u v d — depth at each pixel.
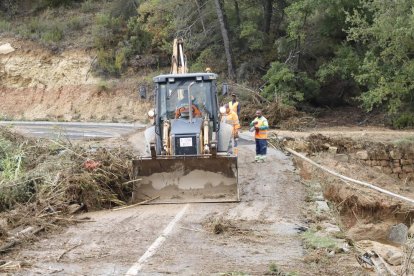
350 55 32.75
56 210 12.98
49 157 16.44
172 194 14.34
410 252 10.10
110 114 38.44
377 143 23.95
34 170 14.94
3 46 43.38
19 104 41.22
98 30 42.84
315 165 20.17
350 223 18.45
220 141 16.02
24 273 8.66
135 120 37.31
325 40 35.47
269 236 11.02
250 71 37.03
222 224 11.39
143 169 14.36
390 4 25.23
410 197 19.81
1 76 42.62
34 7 49.38
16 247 10.27
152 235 11.11
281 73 33.28
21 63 42.53
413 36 24.20
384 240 17.62
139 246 10.29
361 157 23.30
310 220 12.56
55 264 9.17
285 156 20.73
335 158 22.70
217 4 35.78
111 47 42.34
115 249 10.10
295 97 33.59
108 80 40.66
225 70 37.66
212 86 15.85
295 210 13.40
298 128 29.78
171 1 37.78
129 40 42.09
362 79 28.11
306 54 36.19
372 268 9.46
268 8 38.09
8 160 16.00
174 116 15.69
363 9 32.16
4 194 13.38
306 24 35.16
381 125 31.81
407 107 30.45
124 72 41.00
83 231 11.56
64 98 40.59
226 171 14.27
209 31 38.28
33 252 9.95
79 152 16.23
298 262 9.29
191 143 14.47
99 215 13.19
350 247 10.41
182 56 19.86
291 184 16.30
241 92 33.25
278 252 9.88
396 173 23.41
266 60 37.38
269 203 14.05
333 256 9.69
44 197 13.42
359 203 18.80
